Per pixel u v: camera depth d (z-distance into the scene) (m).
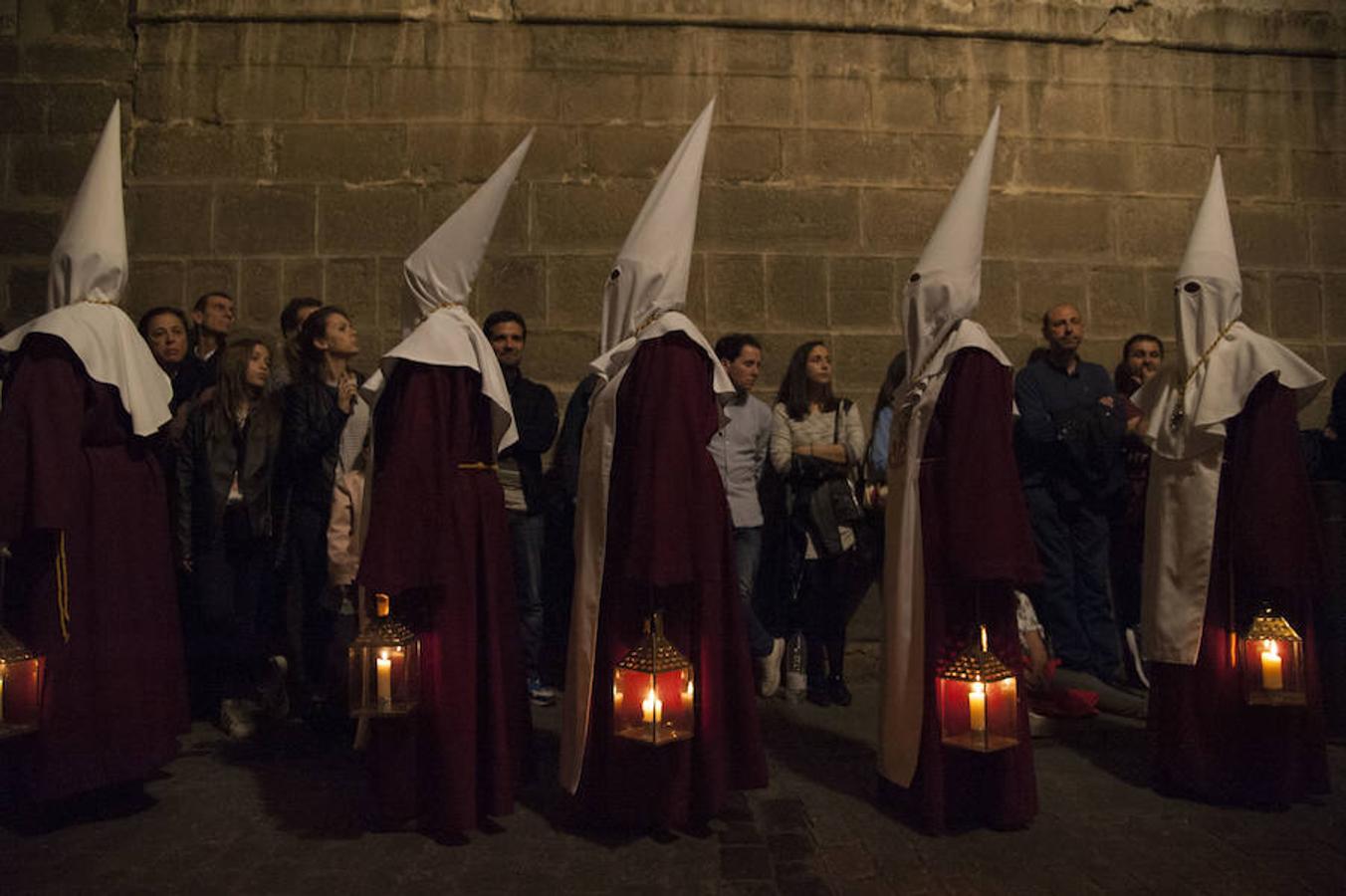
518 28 5.84
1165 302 6.10
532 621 5.00
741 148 5.89
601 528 3.21
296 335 4.84
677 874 2.83
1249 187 6.22
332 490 4.37
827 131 5.94
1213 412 3.44
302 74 5.76
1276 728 3.39
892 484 3.51
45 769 3.09
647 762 3.13
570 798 3.21
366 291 5.68
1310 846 3.05
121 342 3.39
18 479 3.07
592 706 3.21
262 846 3.04
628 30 5.88
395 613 3.13
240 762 3.94
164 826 3.21
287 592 4.47
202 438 4.30
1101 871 2.85
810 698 5.07
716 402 3.25
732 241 5.85
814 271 5.87
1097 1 6.17
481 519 3.29
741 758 3.21
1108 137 6.14
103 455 3.34
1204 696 3.48
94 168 3.55
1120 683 5.25
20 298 5.59
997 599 3.27
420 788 3.13
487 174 5.77
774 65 5.94
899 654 3.34
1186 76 6.24
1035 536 5.13
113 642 3.26
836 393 5.81
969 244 3.41
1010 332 5.98
